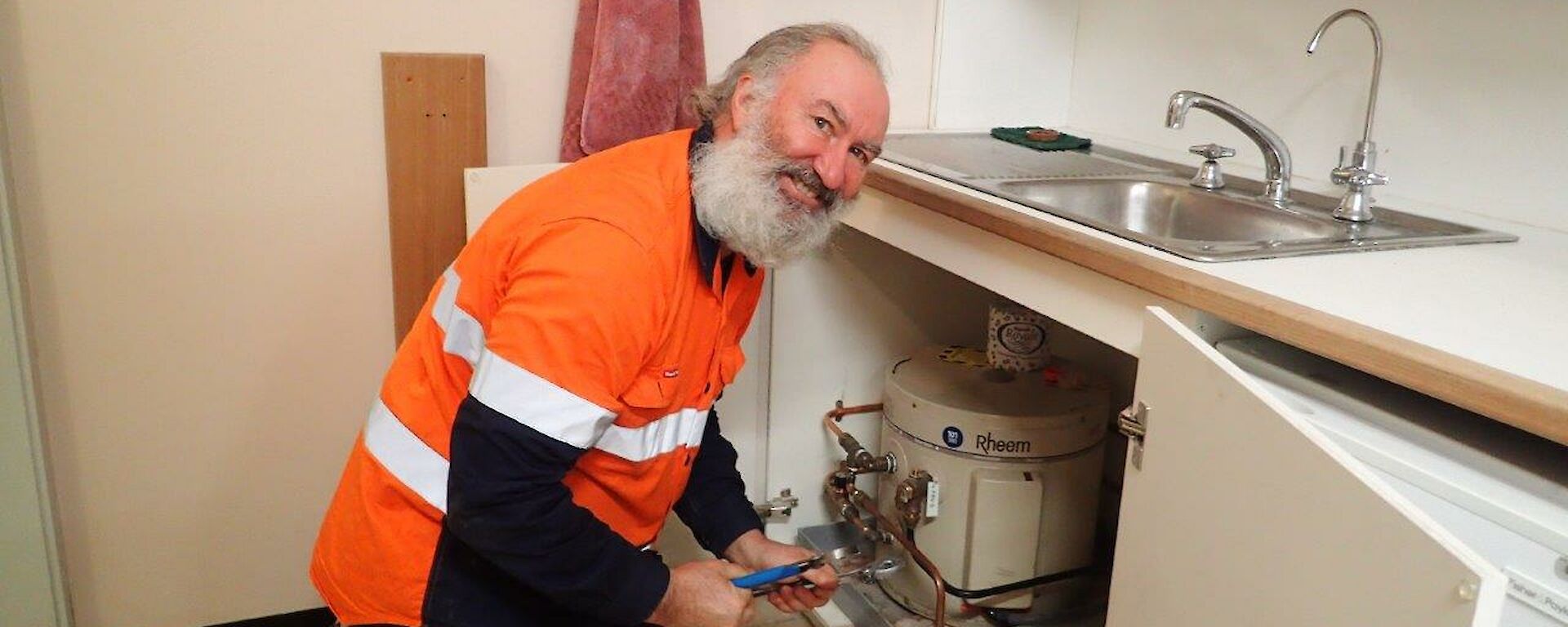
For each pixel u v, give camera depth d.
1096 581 2.16
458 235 2.00
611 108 1.93
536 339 1.06
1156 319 1.17
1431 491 0.96
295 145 1.89
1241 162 2.03
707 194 1.15
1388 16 1.76
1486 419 1.04
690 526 1.55
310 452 2.04
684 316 1.18
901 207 1.85
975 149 2.14
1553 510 0.88
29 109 1.73
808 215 1.21
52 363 1.84
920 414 2.00
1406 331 1.04
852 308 2.28
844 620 2.09
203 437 1.97
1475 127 1.66
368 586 1.27
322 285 1.97
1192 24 2.10
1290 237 1.68
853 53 1.21
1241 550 1.01
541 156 2.05
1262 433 0.97
